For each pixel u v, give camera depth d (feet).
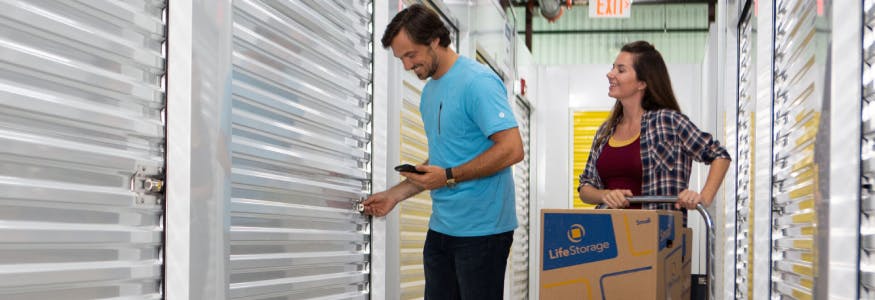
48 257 5.96
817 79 9.12
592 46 47.44
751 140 15.58
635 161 11.70
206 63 7.56
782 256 12.67
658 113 11.66
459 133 10.54
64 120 6.09
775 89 13.64
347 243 11.28
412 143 16.15
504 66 26.45
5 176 5.59
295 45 9.78
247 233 8.63
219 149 7.79
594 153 12.31
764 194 13.85
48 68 5.91
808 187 9.91
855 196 7.85
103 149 6.49
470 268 10.48
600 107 35.73
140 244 6.96
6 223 5.58
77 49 6.22
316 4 10.27
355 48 11.66
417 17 10.25
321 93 10.49
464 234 10.48
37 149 5.82
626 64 11.94
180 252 7.26
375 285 11.99
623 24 47.11
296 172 9.84
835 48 8.24
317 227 10.37
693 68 34.76
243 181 8.55
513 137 10.19
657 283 9.34
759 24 14.12
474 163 10.23
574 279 9.67
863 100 7.82
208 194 7.61
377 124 12.26
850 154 7.95
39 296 5.87
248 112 8.68
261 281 9.03
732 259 19.52
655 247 9.33
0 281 5.50
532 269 35.09
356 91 11.68
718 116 23.18
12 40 5.62
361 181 11.89
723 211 21.49
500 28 25.72
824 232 8.49
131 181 6.88
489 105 10.23
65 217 6.11
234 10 8.33
